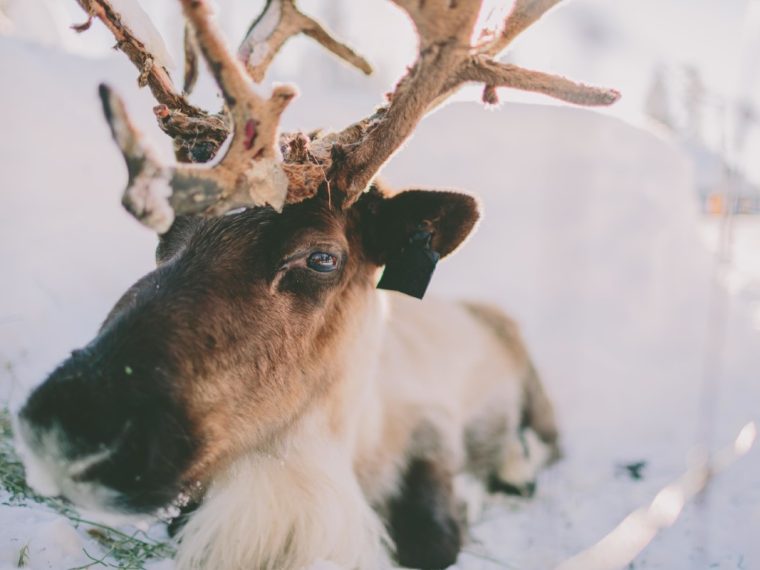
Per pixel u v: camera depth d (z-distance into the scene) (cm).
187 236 111
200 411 104
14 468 130
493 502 158
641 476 163
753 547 131
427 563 132
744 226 667
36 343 176
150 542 125
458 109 294
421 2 100
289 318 110
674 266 255
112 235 217
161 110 113
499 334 180
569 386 194
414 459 142
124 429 98
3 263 190
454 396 157
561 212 254
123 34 115
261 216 108
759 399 196
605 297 234
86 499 98
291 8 108
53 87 243
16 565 107
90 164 229
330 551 118
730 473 156
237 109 94
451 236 119
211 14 92
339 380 119
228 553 115
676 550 131
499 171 271
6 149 216
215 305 105
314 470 118
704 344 226
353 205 118
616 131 282
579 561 130
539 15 105
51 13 311
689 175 288
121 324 102
